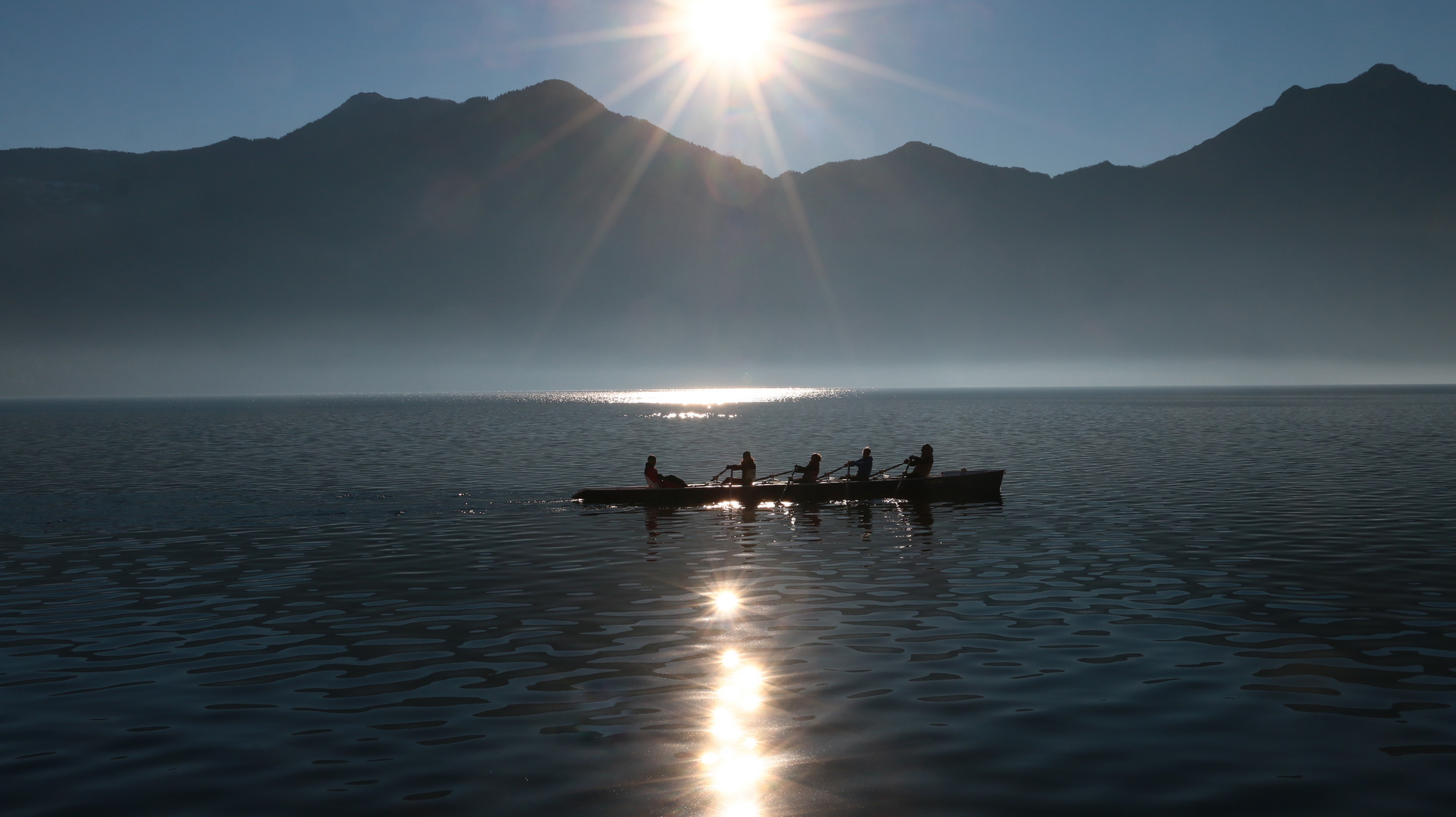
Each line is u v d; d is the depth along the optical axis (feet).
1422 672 35.96
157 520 80.12
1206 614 45.47
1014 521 77.15
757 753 28.53
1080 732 30.04
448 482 110.83
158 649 40.40
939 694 33.76
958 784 26.25
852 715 31.68
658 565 59.11
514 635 42.24
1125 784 26.21
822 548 65.31
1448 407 379.35
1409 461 128.67
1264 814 24.39
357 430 245.24
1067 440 184.14
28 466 138.92
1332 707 32.19
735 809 24.80
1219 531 70.74
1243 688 34.22
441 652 39.55
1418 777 26.53
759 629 43.09
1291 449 152.97
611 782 26.53
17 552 64.90
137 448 180.86
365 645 40.73
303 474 122.31
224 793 25.98
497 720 31.37
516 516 82.07
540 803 25.20
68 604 49.14
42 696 34.22
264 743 29.53
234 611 47.21
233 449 172.96
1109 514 80.38
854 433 216.33
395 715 31.99
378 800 25.46
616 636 41.93
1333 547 63.41
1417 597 48.67
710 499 88.89
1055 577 54.65
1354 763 27.55
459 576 55.93
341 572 57.31
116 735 30.32
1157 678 35.42
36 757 28.55
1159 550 63.16
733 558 61.36
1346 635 41.24
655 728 30.55
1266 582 52.70
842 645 40.19
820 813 24.56
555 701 33.32
